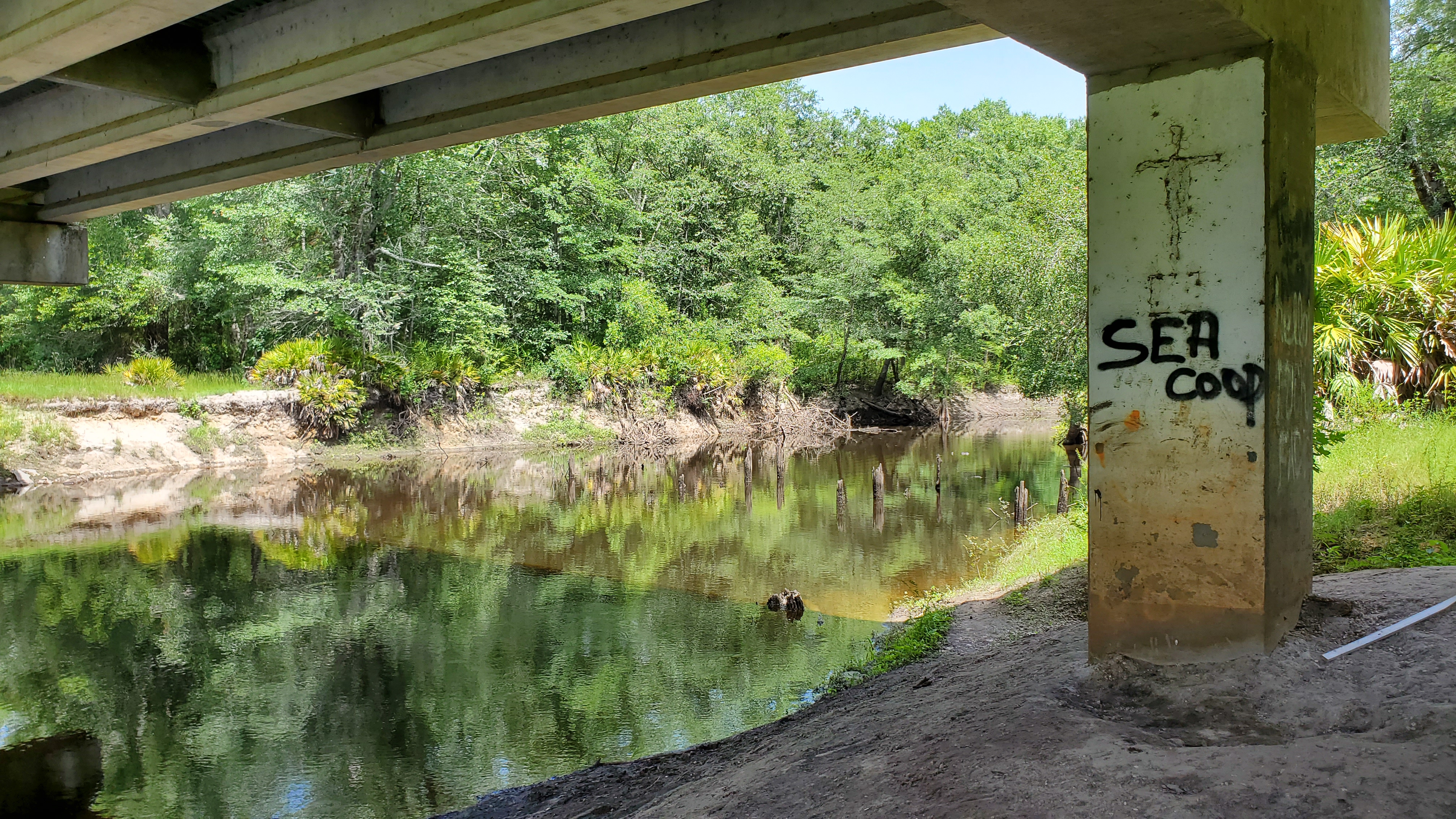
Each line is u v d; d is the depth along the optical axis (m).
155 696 9.06
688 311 43.38
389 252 32.31
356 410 29.36
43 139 10.43
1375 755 3.34
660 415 37.44
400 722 8.31
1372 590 5.63
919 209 42.62
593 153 40.00
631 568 14.40
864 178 51.69
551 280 37.06
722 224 42.56
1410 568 6.41
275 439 28.20
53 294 32.25
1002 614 9.45
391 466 27.83
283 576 14.04
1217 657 4.55
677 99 7.66
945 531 16.31
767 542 16.09
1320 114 5.95
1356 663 4.35
